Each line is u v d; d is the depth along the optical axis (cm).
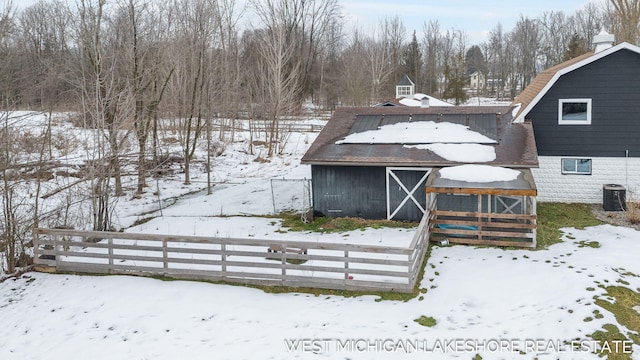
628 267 1255
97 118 1780
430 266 1337
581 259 1320
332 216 1895
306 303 1158
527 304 1091
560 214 1811
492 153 1748
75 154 2767
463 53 9856
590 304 1039
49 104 2323
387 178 1812
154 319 1107
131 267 1372
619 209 1825
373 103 5978
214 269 1377
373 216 1852
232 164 3316
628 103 1880
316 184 1897
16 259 1501
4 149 1727
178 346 991
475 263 1344
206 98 3191
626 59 1861
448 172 1625
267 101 4316
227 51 4128
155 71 2534
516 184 1492
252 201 2259
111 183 2711
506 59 8469
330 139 2034
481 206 1554
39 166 1698
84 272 1420
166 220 1984
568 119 1955
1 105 1691
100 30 2005
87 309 1180
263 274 1264
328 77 6769
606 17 6619
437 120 2061
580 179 1966
